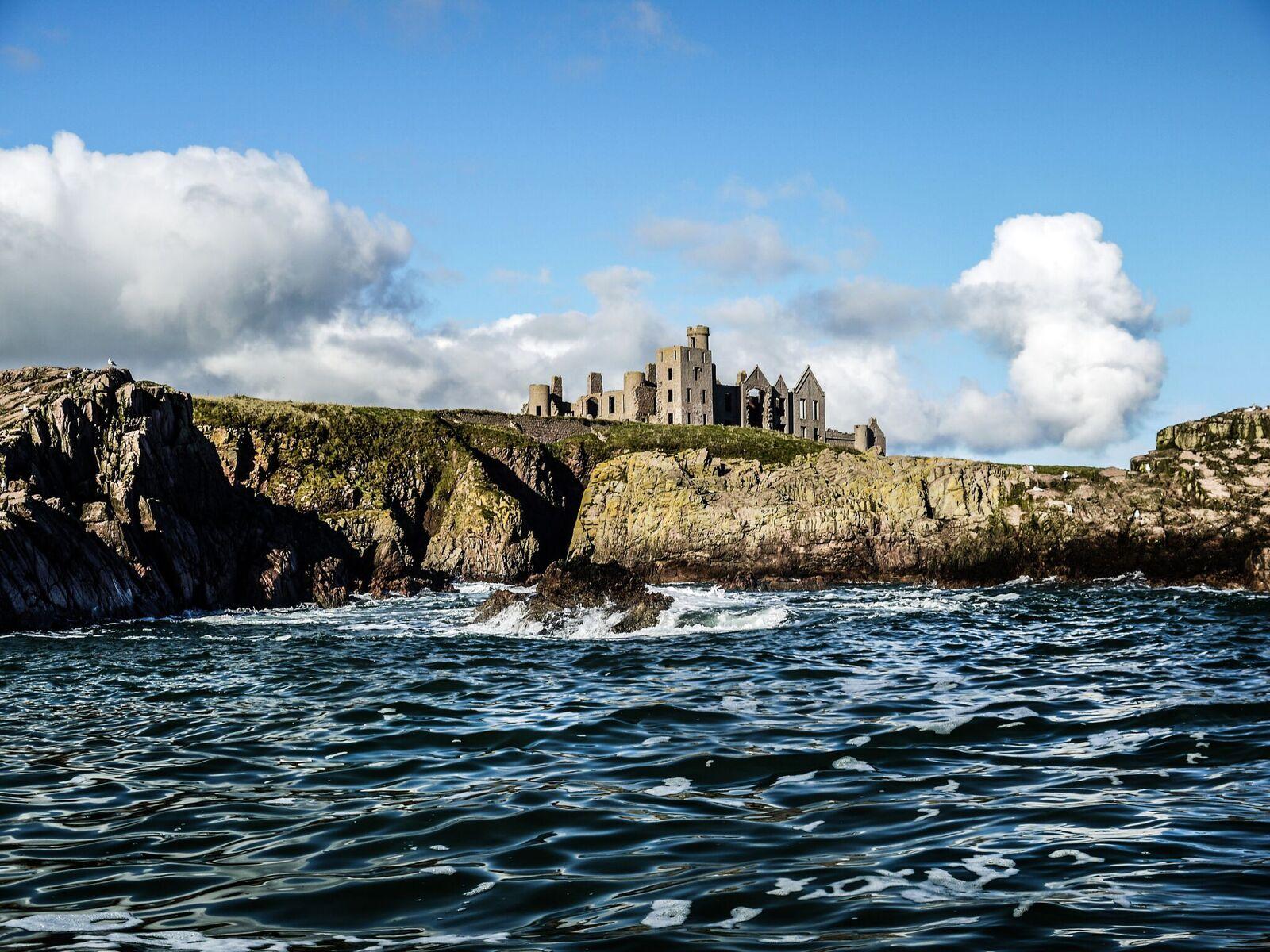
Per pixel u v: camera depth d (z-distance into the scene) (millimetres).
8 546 44125
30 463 52062
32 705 23375
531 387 142125
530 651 33000
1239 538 66188
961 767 15203
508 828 12461
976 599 53656
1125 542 69000
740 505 80000
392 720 20281
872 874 10609
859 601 51719
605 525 85250
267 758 16891
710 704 21172
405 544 82625
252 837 12344
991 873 10594
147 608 50625
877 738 17344
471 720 19922
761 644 33156
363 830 12555
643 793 14062
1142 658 28109
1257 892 9828
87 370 64750
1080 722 18375
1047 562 70438
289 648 35938
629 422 129500
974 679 24359
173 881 10781
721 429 125062
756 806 13297
